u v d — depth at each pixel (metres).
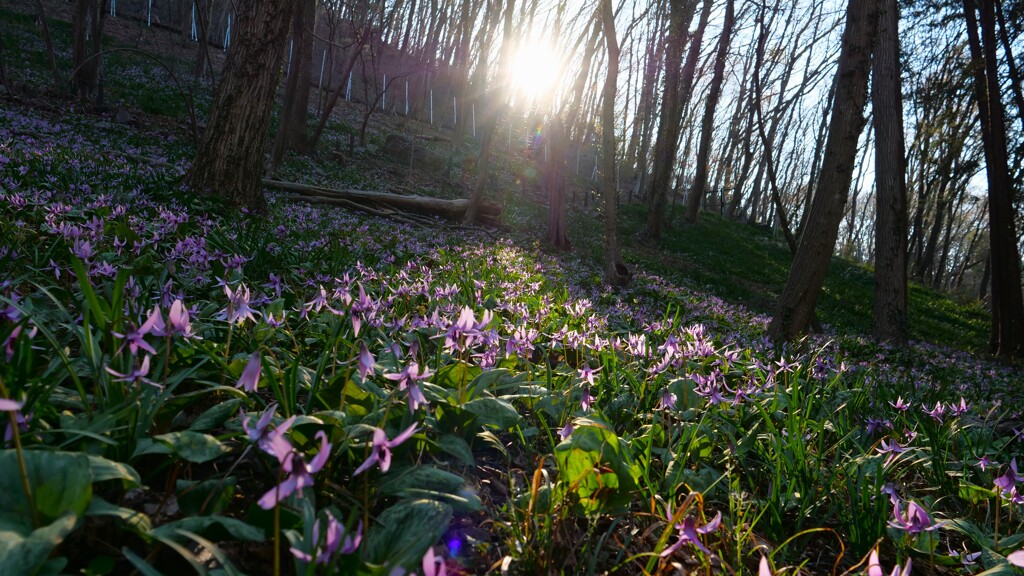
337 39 43.22
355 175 20.78
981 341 19.23
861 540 2.44
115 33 33.81
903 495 3.07
